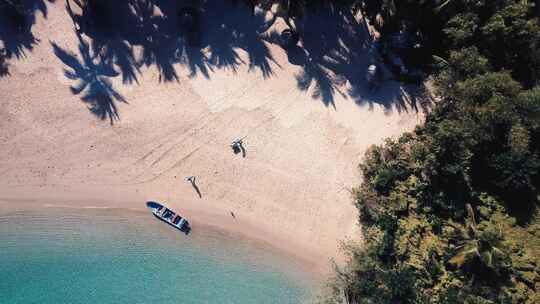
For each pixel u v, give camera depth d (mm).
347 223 36969
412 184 35344
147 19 39688
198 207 37000
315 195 37469
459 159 33719
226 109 38656
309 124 38781
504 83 33406
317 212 37219
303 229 36969
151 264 36312
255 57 39844
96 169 37031
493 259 31531
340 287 33969
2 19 38500
